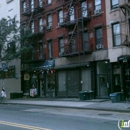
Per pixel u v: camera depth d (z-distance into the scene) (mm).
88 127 10844
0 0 39281
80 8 25859
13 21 32281
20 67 34219
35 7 30844
